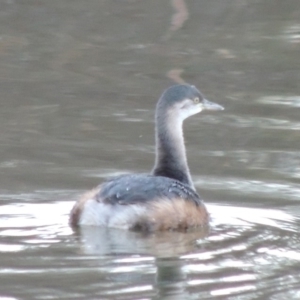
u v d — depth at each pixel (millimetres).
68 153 16594
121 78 21906
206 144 17297
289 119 18781
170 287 10188
